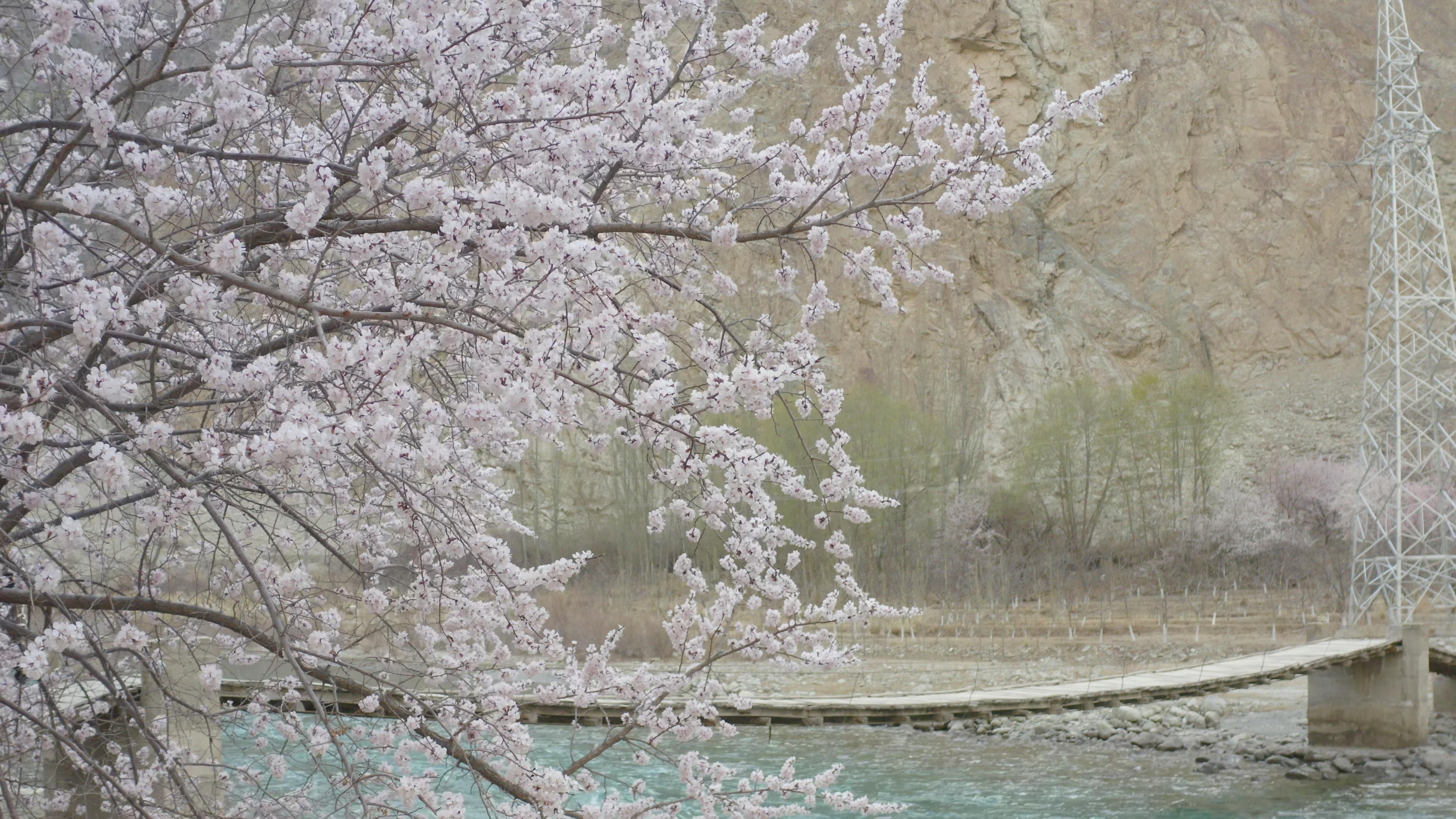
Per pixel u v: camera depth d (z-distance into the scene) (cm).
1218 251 5200
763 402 348
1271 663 1500
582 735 1322
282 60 354
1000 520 4006
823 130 450
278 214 377
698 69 451
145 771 403
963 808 1344
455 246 323
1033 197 5169
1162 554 3931
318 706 321
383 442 301
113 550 414
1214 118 5309
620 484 3350
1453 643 2322
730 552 466
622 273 440
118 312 288
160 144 337
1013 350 4888
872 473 3494
